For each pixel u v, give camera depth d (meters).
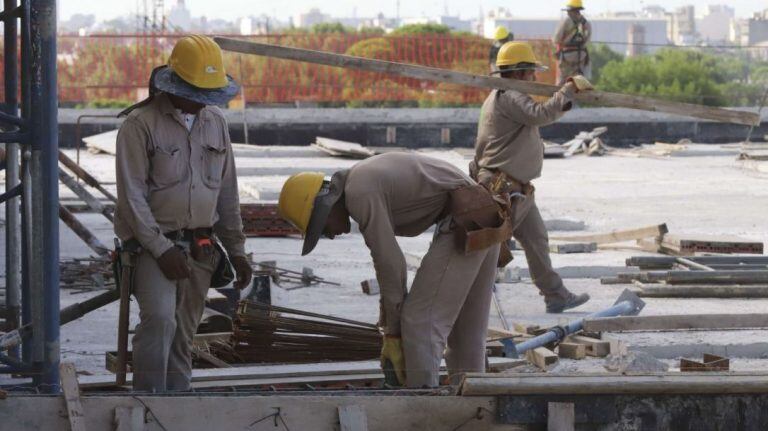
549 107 9.31
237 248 7.04
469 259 6.66
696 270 11.94
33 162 6.44
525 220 10.27
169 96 6.47
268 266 12.19
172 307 6.48
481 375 5.62
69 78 32.06
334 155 27.48
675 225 17.09
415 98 34.00
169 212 6.50
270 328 7.76
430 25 46.31
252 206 15.59
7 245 7.81
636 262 12.49
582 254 14.16
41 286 6.55
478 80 9.20
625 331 9.33
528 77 9.92
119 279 6.56
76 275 11.65
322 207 6.56
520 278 12.34
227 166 6.85
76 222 10.50
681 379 5.60
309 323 7.83
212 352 7.89
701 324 9.35
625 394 5.56
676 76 43.41
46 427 5.26
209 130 6.62
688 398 5.61
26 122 6.40
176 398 5.34
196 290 6.74
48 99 6.38
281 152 27.64
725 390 5.57
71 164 10.84
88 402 5.26
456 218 6.56
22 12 6.52
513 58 9.80
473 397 5.53
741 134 34.97
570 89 9.16
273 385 6.99
